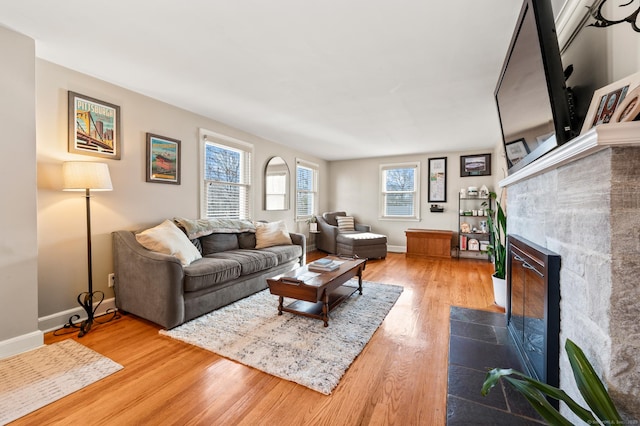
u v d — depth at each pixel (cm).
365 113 332
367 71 230
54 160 221
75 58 213
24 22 171
